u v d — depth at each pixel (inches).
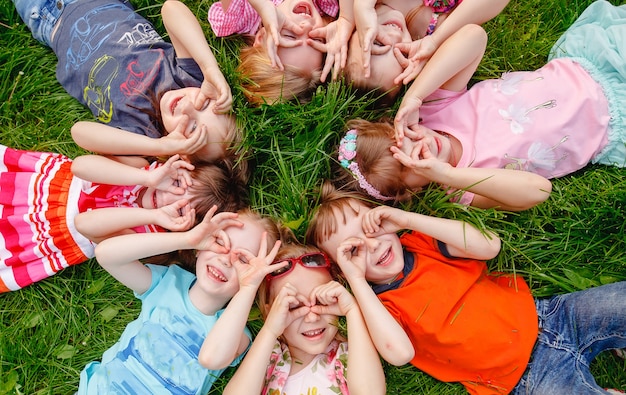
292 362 84.0
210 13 91.4
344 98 87.0
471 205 87.3
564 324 82.0
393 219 80.6
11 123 94.3
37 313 90.4
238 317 79.1
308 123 88.9
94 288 90.4
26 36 95.7
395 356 77.0
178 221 83.6
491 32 93.1
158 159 89.9
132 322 86.5
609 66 84.7
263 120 88.2
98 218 82.7
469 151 85.7
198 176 85.5
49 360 88.8
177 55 89.6
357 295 79.4
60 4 92.9
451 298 80.9
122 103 90.3
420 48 83.3
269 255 81.2
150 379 81.8
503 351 80.7
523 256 87.9
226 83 84.0
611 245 88.7
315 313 80.7
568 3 94.7
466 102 87.5
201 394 84.2
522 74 87.8
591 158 88.0
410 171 84.0
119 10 93.3
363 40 80.6
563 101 84.9
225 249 81.4
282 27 83.4
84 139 84.8
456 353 81.5
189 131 84.4
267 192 92.3
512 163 85.5
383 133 83.1
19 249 88.7
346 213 81.6
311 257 82.9
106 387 82.0
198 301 83.9
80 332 90.5
